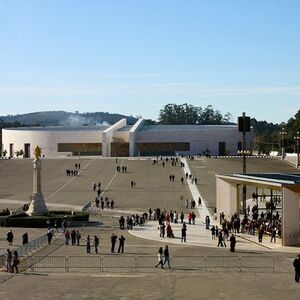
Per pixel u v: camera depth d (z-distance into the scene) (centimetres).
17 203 8175
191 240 4978
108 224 6141
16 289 3000
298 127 18412
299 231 4634
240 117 7281
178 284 3117
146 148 17438
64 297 2820
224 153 17388
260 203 7838
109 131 16938
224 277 3319
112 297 2820
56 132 17512
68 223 6012
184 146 17438
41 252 4309
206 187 9319
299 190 4606
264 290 2970
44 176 10825
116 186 9531
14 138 17725
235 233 5412
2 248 4559
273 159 13362
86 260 3931
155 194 8738
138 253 4244
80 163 12431
